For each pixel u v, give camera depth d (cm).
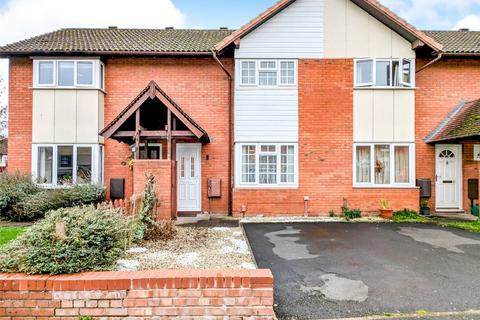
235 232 859
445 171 1266
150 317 351
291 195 1181
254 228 948
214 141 1259
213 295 353
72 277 357
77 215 451
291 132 1197
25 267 373
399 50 1200
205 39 1419
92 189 1111
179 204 1252
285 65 1209
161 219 939
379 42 1199
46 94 1198
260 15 1172
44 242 393
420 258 644
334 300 445
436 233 880
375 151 1205
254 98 1198
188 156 1262
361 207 1180
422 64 1271
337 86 1198
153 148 1254
